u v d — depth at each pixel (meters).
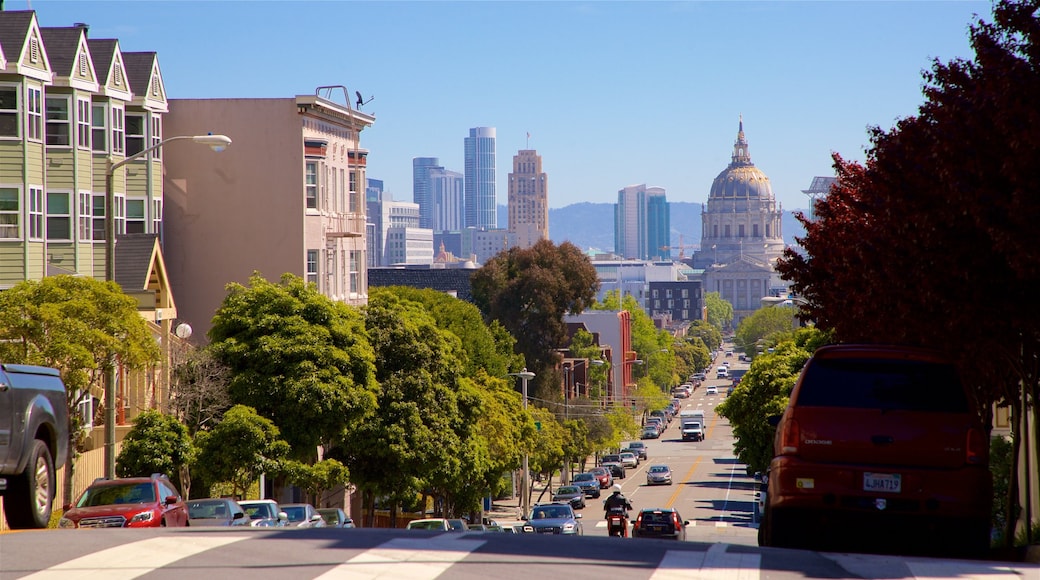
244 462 44.84
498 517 92.88
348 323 51.47
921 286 22.09
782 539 17.05
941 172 19.97
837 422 16.44
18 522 17.16
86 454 44.81
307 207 71.81
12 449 16.34
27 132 50.28
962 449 16.22
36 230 51.16
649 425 194.00
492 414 71.81
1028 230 18.30
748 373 90.31
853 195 31.05
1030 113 17.44
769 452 86.44
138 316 38.28
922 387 16.45
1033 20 19.52
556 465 107.81
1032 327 21.39
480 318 95.69
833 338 37.34
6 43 49.91
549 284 122.44
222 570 11.73
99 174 58.41
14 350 36.19
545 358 123.31
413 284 152.75
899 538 19.39
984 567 13.02
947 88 22.80
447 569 11.88
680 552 13.52
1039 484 24.86
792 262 32.69
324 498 66.62
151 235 57.31
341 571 11.70
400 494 56.81
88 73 55.56
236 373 48.53
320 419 48.28
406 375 57.47
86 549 13.08
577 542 14.25
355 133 79.81
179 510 28.25
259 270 70.94
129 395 52.88
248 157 71.00
